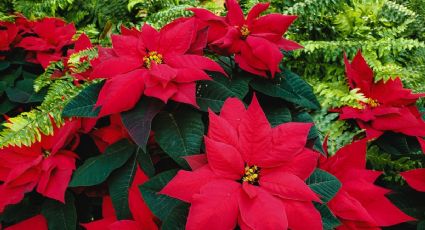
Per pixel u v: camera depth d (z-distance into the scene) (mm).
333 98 911
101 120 798
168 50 692
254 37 742
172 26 721
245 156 600
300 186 563
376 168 854
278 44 777
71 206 737
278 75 781
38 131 748
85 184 680
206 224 532
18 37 1120
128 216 677
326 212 613
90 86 701
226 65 813
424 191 708
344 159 696
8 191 724
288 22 764
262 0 1237
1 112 1012
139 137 618
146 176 664
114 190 695
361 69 915
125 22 1319
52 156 728
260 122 601
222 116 630
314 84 1043
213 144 577
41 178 705
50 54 1097
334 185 628
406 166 834
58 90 841
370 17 1256
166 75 616
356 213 633
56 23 1192
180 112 683
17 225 754
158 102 651
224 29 784
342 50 1069
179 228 588
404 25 1228
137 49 691
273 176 586
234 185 573
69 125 737
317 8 1130
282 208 546
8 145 747
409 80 1045
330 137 860
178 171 595
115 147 720
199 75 639
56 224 729
